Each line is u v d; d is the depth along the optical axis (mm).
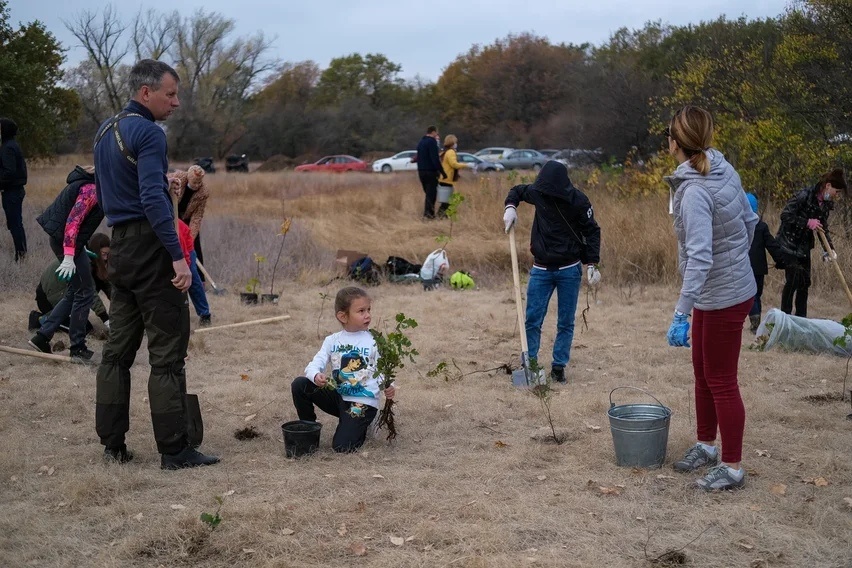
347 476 4738
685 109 4480
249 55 61125
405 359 7648
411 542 3936
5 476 4754
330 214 17391
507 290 11383
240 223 15219
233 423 5801
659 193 14234
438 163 16438
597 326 9000
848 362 7270
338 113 62562
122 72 56688
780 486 4527
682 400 6277
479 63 63250
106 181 4691
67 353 7590
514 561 3707
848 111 13672
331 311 9758
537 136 57156
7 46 26109
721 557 3785
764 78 14844
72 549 3877
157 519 4145
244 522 4078
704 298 4457
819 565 3701
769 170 13461
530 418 5949
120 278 4719
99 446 5250
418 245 13609
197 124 58719
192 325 8883
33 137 26156
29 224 13703
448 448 5332
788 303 8977
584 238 6879
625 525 4117
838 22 14250
